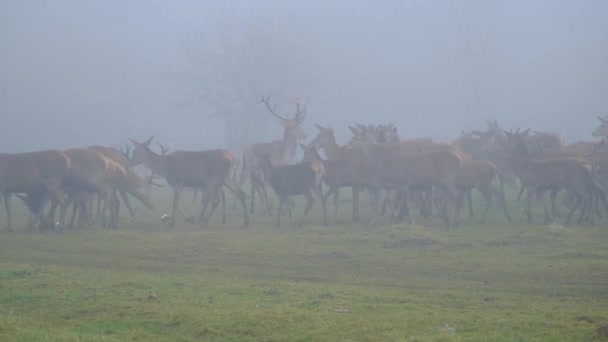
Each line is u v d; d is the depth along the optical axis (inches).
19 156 3535.9
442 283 2295.8
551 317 1728.6
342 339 1617.9
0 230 3656.5
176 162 3732.8
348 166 3683.6
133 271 2556.6
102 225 3713.1
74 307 1971.0
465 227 3420.3
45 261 2775.6
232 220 3914.9
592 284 2219.5
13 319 1838.1
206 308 1907.0
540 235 2970.0
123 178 3791.8
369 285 2285.9
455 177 3501.5
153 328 1782.7
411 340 1552.7
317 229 3398.1
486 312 1828.2
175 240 3115.2
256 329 1717.5
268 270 2566.4
